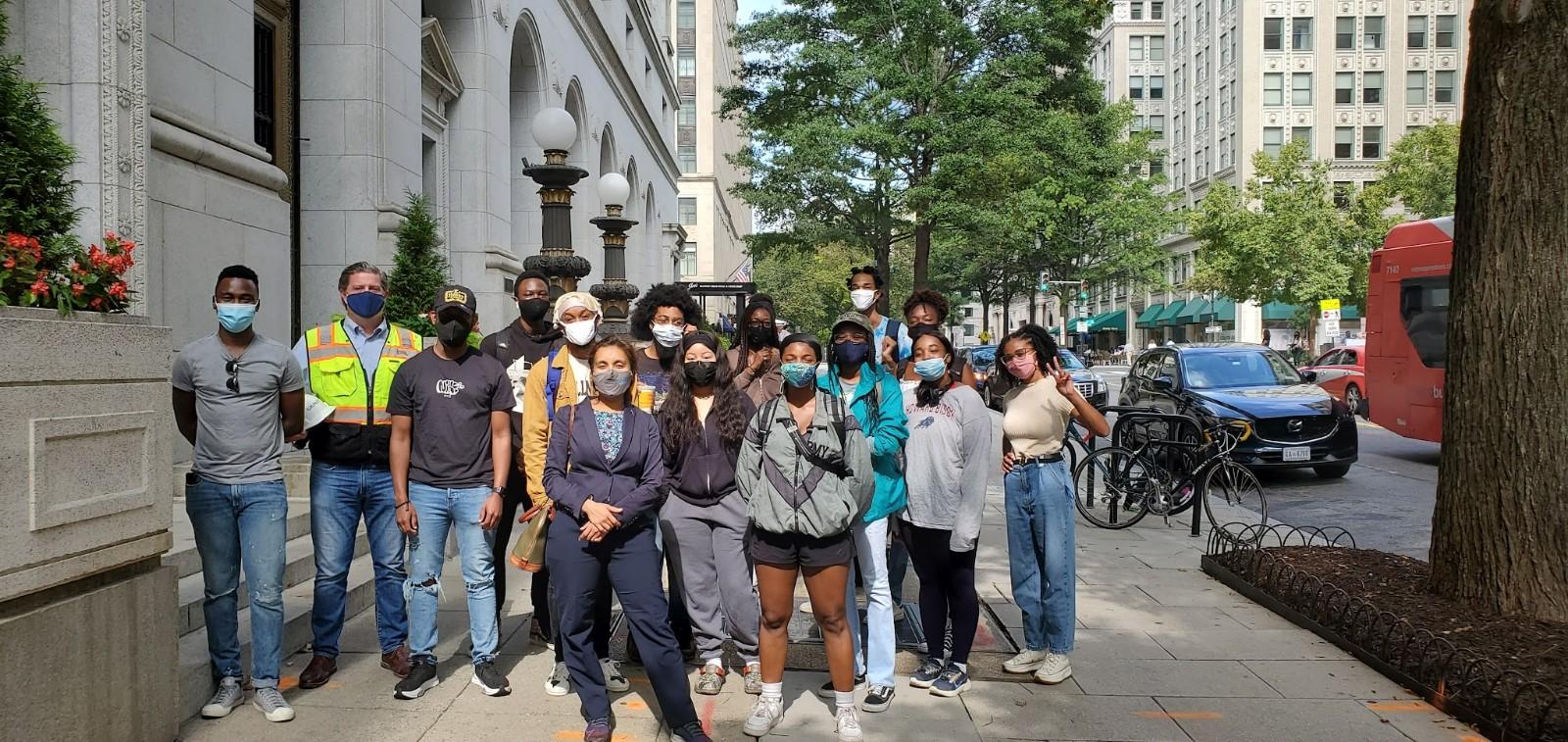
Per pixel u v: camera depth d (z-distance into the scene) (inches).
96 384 149.9
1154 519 415.2
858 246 1107.3
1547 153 211.3
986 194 1016.9
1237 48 2208.4
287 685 199.9
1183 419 386.0
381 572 205.3
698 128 2642.7
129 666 157.5
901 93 997.8
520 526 357.7
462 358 197.2
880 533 194.5
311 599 240.8
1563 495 209.3
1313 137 2161.7
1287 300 1571.1
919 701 198.7
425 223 415.8
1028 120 1031.0
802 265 2564.0
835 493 172.1
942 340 197.0
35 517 137.8
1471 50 228.7
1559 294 210.7
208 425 178.2
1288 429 505.7
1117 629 248.7
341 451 198.2
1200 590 289.9
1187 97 2527.1
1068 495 208.2
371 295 199.8
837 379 182.4
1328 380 935.0
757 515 174.9
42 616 139.6
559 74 861.2
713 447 197.3
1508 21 214.7
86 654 147.8
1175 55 2613.2
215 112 344.8
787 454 174.4
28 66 267.1
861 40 1052.5
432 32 557.9
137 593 159.6
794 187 1044.5
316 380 197.6
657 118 1643.7
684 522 198.4
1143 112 2733.8
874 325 251.9
